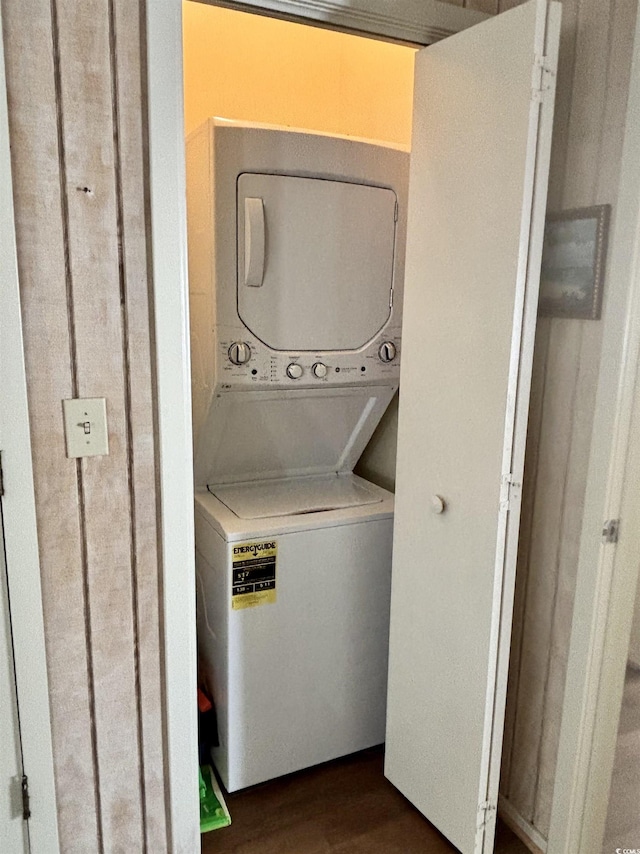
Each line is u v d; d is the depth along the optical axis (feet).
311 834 6.15
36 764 4.61
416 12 5.16
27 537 4.29
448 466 5.45
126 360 4.43
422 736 6.10
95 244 4.20
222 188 5.79
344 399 7.03
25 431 4.16
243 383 6.23
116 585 4.69
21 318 4.05
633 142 4.42
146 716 4.99
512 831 6.14
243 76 7.95
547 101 4.44
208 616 6.55
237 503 6.66
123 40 4.06
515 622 5.93
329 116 8.59
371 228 6.63
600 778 5.45
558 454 5.32
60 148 4.01
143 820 5.15
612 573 5.05
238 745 6.34
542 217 4.62
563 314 5.15
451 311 5.26
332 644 6.63
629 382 4.73
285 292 6.30
